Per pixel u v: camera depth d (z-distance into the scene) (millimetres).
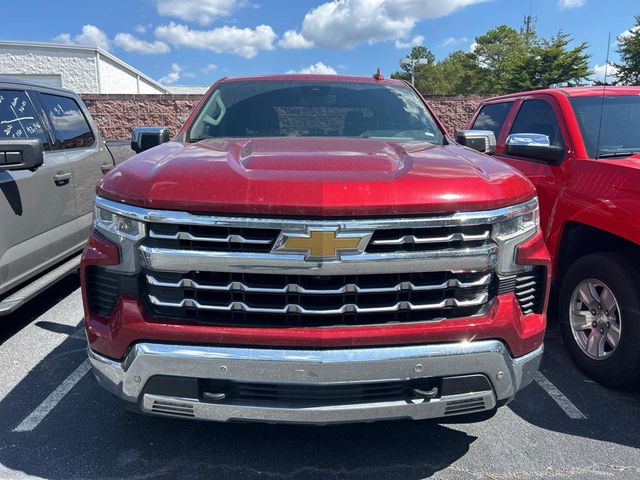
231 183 2154
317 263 2109
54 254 4535
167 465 2676
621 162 3689
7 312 3703
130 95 15219
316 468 2672
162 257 2162
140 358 2201
